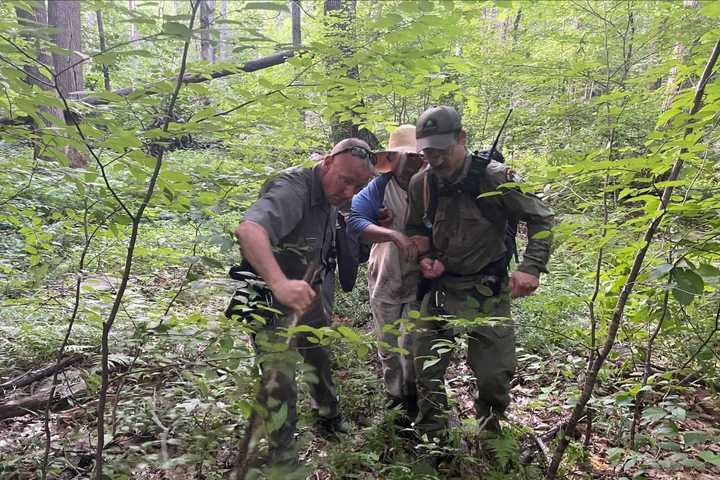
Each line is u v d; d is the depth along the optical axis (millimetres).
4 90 1660
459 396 3473
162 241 5523
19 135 1844
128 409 2188
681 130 1679
